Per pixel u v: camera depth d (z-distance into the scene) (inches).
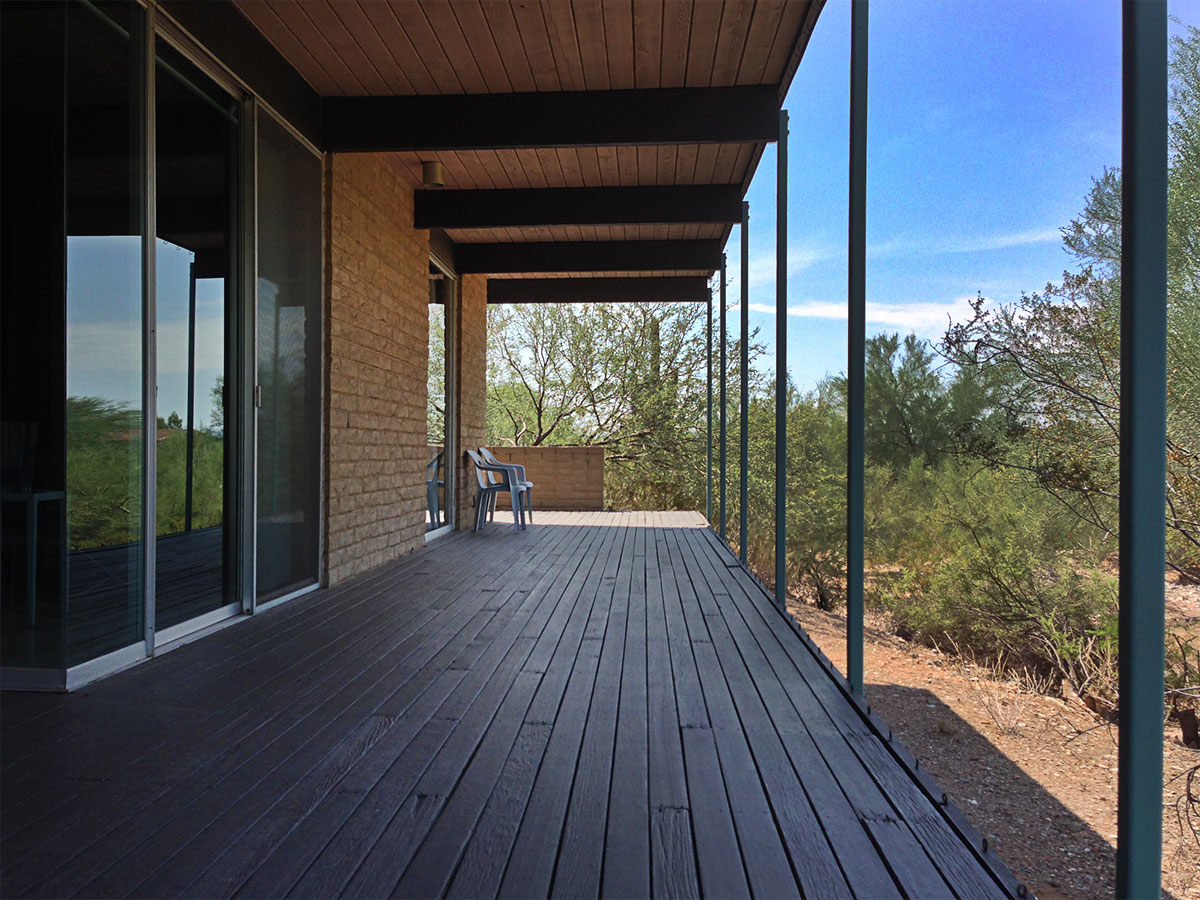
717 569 222.2
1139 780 51.7
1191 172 142.8
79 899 58.0
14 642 107.3
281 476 167.8
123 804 73.7
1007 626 206.7
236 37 144.1
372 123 181.6
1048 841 115.1
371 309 212.1
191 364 137.2
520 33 152.6
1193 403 142.3
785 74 169.2
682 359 550.9
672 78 171.6
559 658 127.4
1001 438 206.4
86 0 109.6
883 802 75.5
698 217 240.2
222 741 89.9
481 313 354.0
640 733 93.7
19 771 81.1
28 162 108.4
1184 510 143.9
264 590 161.8
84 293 110.3
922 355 225.1
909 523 226.1
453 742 90.3
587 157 217.5
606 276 371.6
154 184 122.1
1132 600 51.5
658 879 61.7
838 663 214.8
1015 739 157.4
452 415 318.3
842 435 336.8
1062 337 193.3
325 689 109.8
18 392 107.8
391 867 62.9
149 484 122.7
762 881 61.6
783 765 84.3
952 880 61.5
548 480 440.5
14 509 107.0
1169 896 110.3
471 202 245.4
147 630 124.5
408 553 249.4
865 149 113.3
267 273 159.6
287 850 65.4
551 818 71.7
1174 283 143.8
